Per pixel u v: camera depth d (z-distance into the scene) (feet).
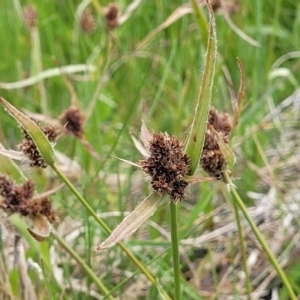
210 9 0.65
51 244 1.05
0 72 1.83
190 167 0.67
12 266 1.09
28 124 0.74
